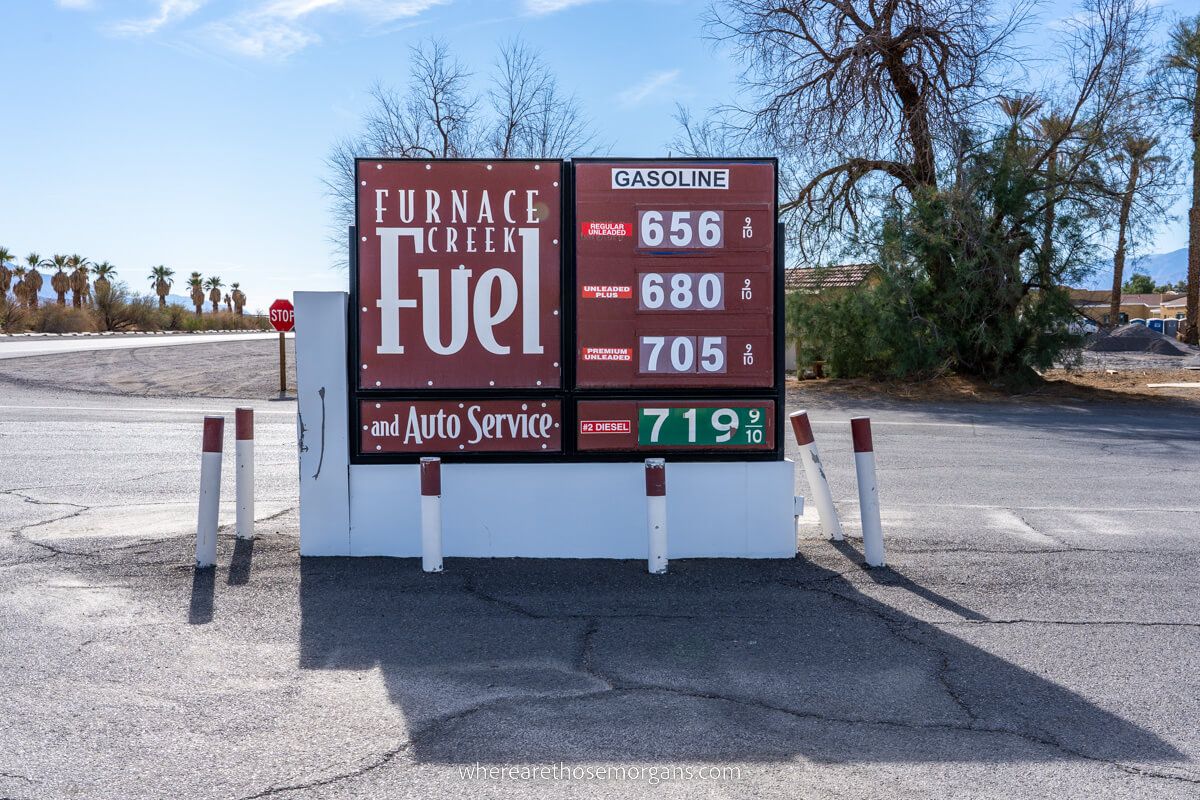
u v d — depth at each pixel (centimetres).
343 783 386
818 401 2522
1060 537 852
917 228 2697
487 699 476
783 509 770
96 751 412
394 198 759
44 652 532
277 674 507
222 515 902
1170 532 877
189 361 3422
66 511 913
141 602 627
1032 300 2780
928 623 606
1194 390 2784
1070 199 2694
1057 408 2359
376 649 548
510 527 767
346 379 753
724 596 662
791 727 446
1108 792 385
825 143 2845
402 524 759
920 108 2777
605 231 764
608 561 758
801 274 3069
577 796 377
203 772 394
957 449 1532
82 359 3369
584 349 764
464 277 762
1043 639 577
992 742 433
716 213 767
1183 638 581
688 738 433
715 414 772
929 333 2752
